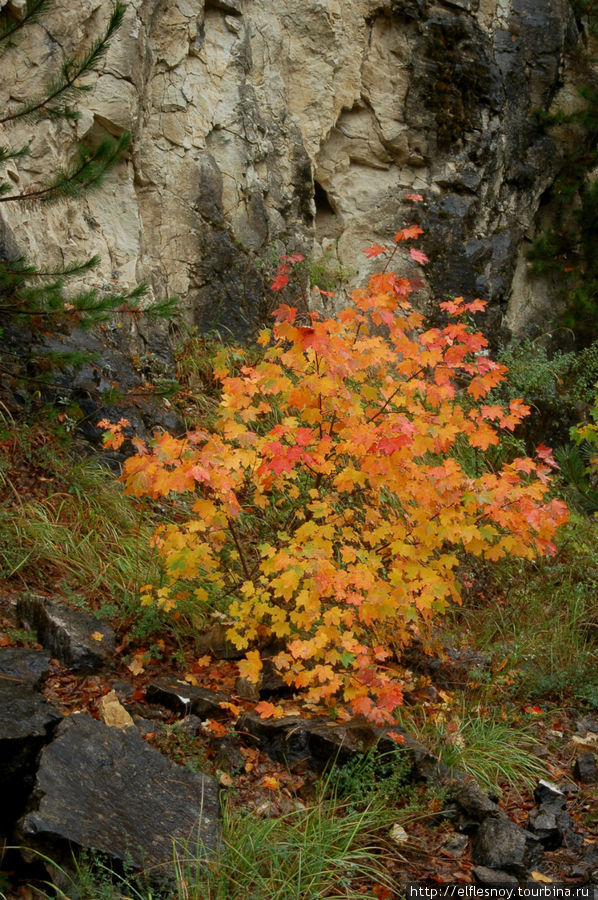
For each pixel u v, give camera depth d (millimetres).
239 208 8234
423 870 3201
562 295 10617
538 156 10578
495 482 4152
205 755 3555
